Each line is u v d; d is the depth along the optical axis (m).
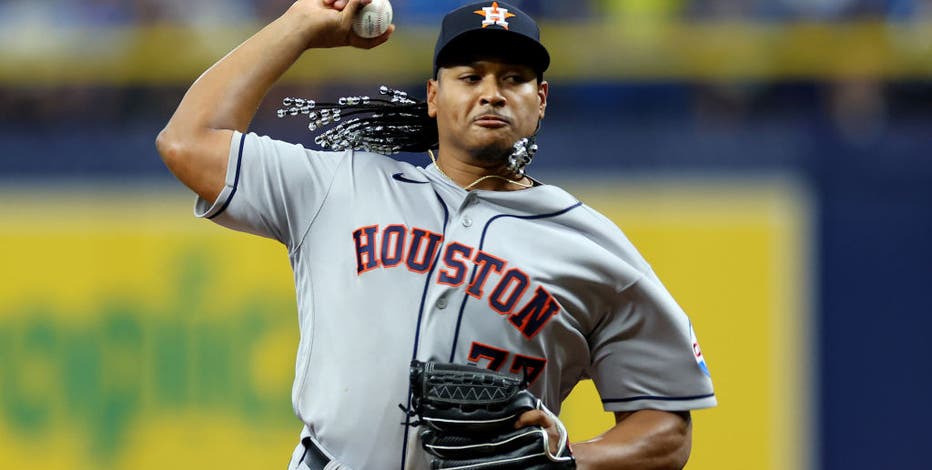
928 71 28.08
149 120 29.12
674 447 12.35
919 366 24.94
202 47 29.20
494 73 11.84
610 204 25.39
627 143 25.48
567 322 11.86
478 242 11.78
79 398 25.36
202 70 29.20
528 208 12.01
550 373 11.98
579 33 28.42
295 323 25.05
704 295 25.12
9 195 25.97
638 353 12.26
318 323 11.78
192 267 25.44
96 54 29.23
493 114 11.77
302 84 28.17
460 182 12.23
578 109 28.86
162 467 25.08
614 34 28.41
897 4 28.62
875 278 25.09
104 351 25.42
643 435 12.22
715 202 25.25
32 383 25.48
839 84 28.38
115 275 25.66
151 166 26.02
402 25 28.44
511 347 11.64
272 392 24.94
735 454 24.81
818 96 28.62
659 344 12.21
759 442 24.81
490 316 11.59
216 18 30.25
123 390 25.28
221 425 25.02
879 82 28.30
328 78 28.28
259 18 30.22
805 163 25.28
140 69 29.17
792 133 25.38
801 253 25.14
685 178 25.34
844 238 25.12
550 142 25.55
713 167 25.36
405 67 28.41
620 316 12.12
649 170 25.42
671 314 12.12
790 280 25.09
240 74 12.37
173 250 25.56
